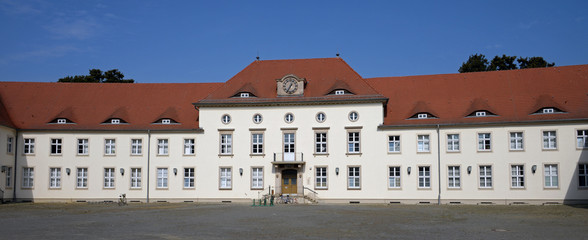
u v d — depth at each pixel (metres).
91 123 58.84
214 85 63.19
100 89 62.88
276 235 27.02
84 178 58.16
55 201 57.78
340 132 56.19
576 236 26.98
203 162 57.59
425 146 55.06
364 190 55.34
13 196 57.72
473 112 54.72
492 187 53.25
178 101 61.53
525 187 52.56
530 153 52.78
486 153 53.66
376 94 56.03
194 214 39.31
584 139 51.91
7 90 62.06
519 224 32.56
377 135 55.66
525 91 55.91
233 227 30.48
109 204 53.94
